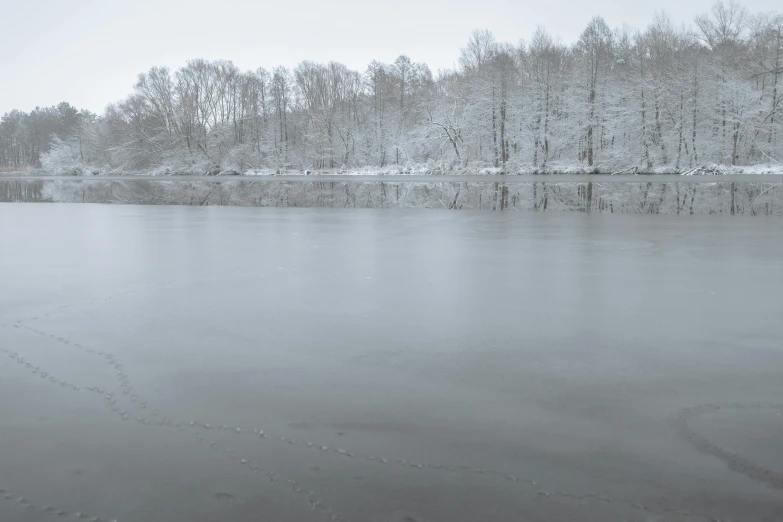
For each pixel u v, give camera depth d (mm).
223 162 65938
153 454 2643
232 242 9766
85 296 5762
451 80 62625
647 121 46281
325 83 69250
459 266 7363
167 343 4254
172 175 65312
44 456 2631
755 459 2555
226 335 4441
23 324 4758
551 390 3346
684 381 3453
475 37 63281
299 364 3807
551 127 50969
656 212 15773
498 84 52250
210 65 71812
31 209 17906
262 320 4859
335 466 2531
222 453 2650
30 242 9883
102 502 2283
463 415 3023
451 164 53406
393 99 67500
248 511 2217
